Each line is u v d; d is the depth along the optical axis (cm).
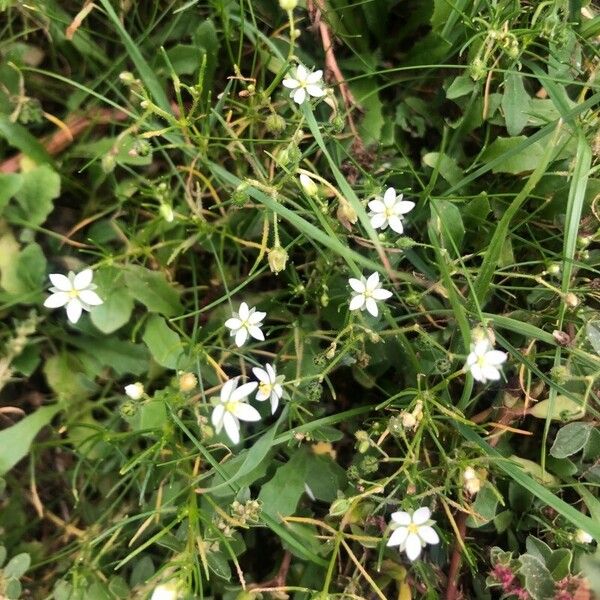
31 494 12
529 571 11
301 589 11
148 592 11
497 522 12
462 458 11
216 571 11
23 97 12
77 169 13
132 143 12
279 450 12
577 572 11
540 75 12
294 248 13
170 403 11
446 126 12
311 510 12
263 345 13
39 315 12
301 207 12
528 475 10
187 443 12
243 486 11
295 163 10
